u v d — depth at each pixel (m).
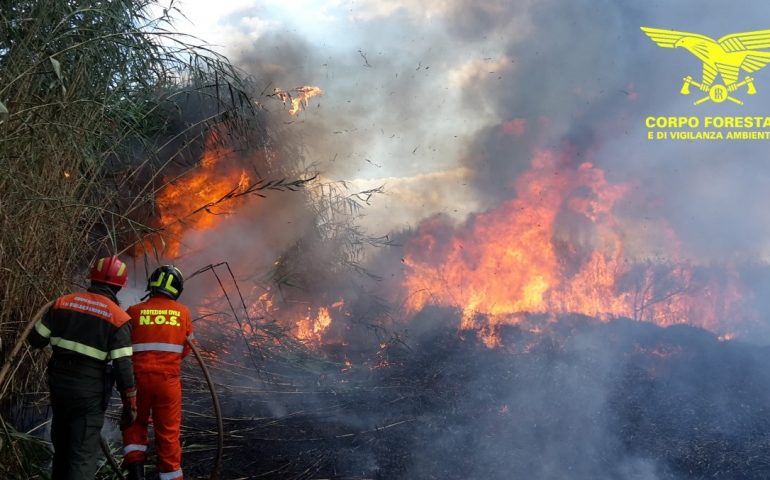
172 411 4.50
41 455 4.71
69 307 4.13
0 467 4.16
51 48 5.13
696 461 5.41
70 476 3.99
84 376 4.05
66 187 5.04
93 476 4.10
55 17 5.23
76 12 5.07
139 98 6.17
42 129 4.79
